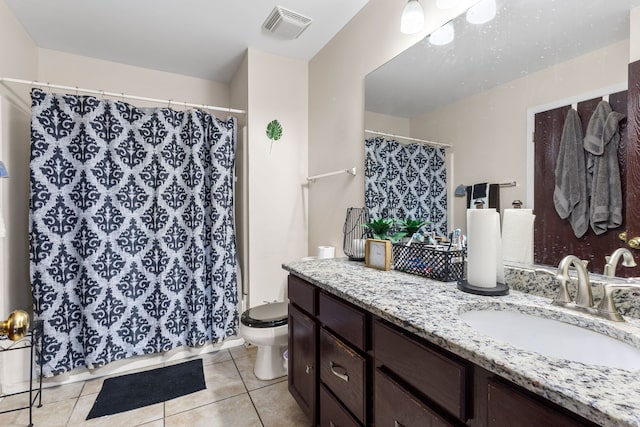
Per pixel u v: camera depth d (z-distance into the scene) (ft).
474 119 4.06
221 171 7.31
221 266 7.28
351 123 6.44
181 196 7.04
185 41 7.28
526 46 3.48
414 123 4.97
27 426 4.86
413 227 4.85
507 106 3.68
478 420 2.03
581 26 3.02
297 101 8.20
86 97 6.13
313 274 4.42
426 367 2.39
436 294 3.31
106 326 6.23
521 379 1.70
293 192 8.15
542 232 3.34
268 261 7.87
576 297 2.76
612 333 2.38
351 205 6.42
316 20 6.51
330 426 3.89
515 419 1.78
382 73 5.59
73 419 5.05
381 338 2.93
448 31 4.42
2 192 5.55
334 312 3.79
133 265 6.57
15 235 6.01
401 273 4.49
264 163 7.78
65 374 6.10
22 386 5.80
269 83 7.82
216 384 6.10
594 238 2.92
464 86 4.19
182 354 7.20
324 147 7.45
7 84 5.88
